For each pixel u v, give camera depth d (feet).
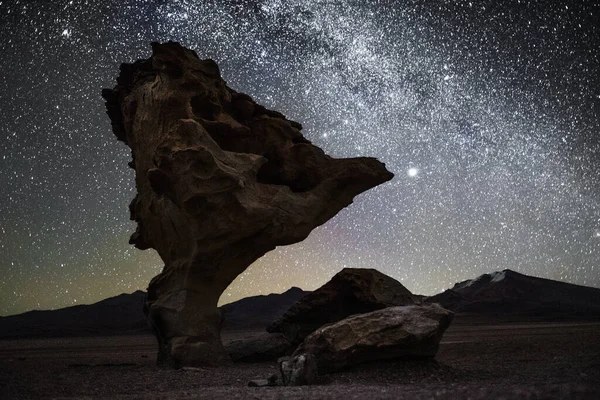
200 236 45.06
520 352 55.88
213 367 46.24
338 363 37.55
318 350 37.88
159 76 52.54
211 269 47.47
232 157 46.91
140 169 52.80
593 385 28.43
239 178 44.80
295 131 55.52
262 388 31.89
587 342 64.80
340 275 53.88
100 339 172.04
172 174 44.42
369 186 55.16
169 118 50.11
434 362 39.47
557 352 53.57
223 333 200.13
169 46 51.70
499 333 104.78
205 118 52.08
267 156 53.98
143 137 52.13
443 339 90.17
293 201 50.24
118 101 59.31
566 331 100.73
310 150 53.93
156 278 50.44
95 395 31.68
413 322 39.09
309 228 51.78
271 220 47.44
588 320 220.43
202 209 44.29
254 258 49.78
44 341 168.04
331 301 53.93
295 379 33.19
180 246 48.49
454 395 25.96
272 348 52.85
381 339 37.78
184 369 43.50
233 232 45.68
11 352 94.58
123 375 42.96
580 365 40.01
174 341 46.75
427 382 33.88
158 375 41.78
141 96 53.83
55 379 41.24
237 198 44.96
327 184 53.31
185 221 46.39
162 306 47.88
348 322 39.01
